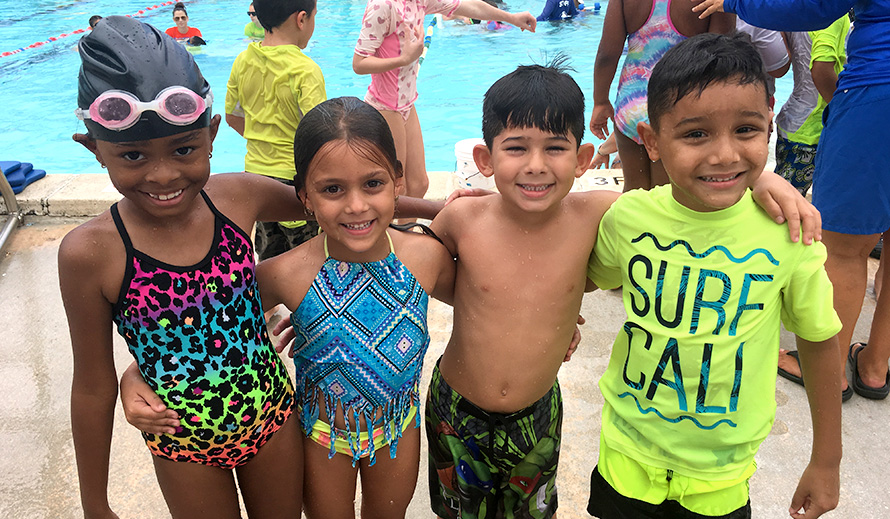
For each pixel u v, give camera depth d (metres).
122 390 1.50
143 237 1.42
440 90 8.16
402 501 1.77
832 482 1.60
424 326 1.66
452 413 1.76
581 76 8.30
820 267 1.42
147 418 1.46
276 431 1.61
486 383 1.68
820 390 1.55
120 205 1.44
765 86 1.28
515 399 1.68
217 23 11.02
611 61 3.21
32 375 2.82
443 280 1.72
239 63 3.04
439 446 1.81
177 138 1.31
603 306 3.32
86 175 4.59
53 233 4.07
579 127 1.50
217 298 1.49
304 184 1.47
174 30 9.38
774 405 1.57
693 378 1.50
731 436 1.52
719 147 1.28
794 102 3.35
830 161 2.39
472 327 1.67
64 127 7.20
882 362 2.62
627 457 1.63
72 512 2.16
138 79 1.25
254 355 1.55
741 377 1.48
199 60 8.93
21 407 2.63
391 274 1.58
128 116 1.23
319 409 1.64
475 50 9.57
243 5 12.52
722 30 2.88
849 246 2.46
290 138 2.99
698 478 1.55
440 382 1.81
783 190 1.43
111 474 2.30
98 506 1.65
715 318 1.46
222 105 7.60
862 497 2.18
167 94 1.26
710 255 1.45
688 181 1.34
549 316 1.64
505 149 1.48
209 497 1.61
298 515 1.73
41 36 10.51
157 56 1.29
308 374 1.62
